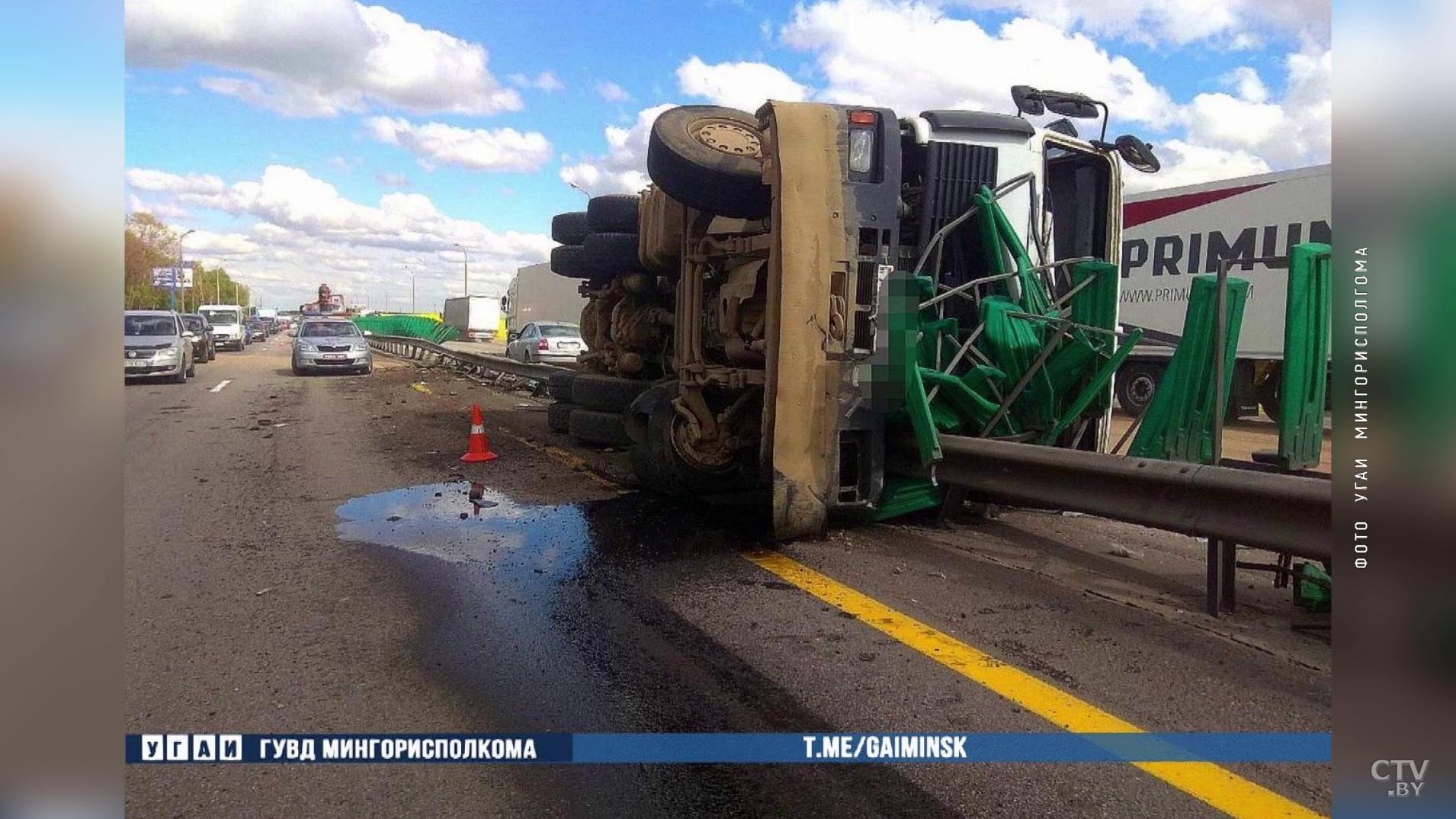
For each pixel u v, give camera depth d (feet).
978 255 20.70
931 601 15.25
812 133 17.42
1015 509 21.58
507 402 50.93
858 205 17.54
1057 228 23.62
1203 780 9.70
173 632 14.19
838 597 15.49
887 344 17.70
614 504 23.11
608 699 11.84
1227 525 13.62
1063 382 20.44
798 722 11.15
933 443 17.95
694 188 19.26
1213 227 49.75
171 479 26.99
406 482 26.48
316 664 12.99
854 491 18.39
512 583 16.56
